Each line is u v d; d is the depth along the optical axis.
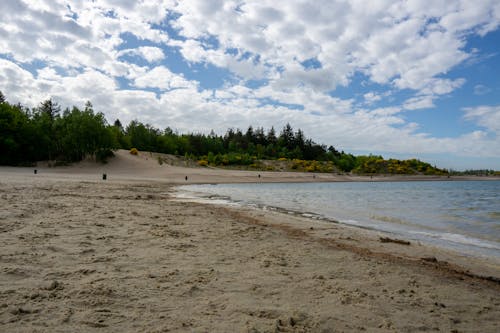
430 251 7.95
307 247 7.25
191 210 12.92
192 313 3.44
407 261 6.68
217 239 7.49
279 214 13.88
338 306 3.91
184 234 7.75
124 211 10.98
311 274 5.16
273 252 6.54
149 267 4.99
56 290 3.82
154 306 3.56
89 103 59.66
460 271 6.20
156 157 72.81
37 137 60.66
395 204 21.41
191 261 5.47
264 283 4.57
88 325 3.03
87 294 3.74
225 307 3.65
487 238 10.22
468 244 9.26
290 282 4.70
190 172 57.41
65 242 6.15
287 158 116.38
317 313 3.66
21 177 30.30
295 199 23.23
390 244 8.51
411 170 118.38
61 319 3.11
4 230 6.84
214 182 45.50
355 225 11.97
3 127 56.88
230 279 4.65
